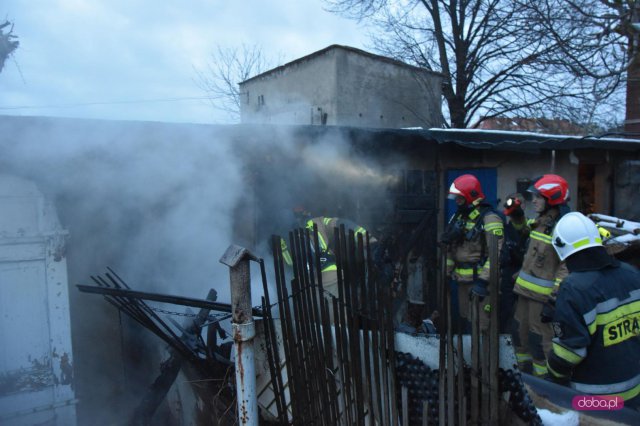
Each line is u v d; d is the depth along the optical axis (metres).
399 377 1.71
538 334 3.16
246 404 1.91
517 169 5.48
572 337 1.81
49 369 2.47
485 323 2.43
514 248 3.76
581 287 1.80
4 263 2.34
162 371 2.75
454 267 3.58
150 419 2.68
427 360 1.69
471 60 13.63
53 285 2.49
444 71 13.83
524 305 3.33
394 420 1.67
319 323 1.89
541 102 12.18
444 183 5.03
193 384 2.69
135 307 2.65
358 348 1.74
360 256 1.71
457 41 13.75
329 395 1.89
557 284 2.88
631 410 1.66
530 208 5.43
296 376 2.02
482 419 1.52
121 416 3.02
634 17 7.30
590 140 5.34
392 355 1.65
